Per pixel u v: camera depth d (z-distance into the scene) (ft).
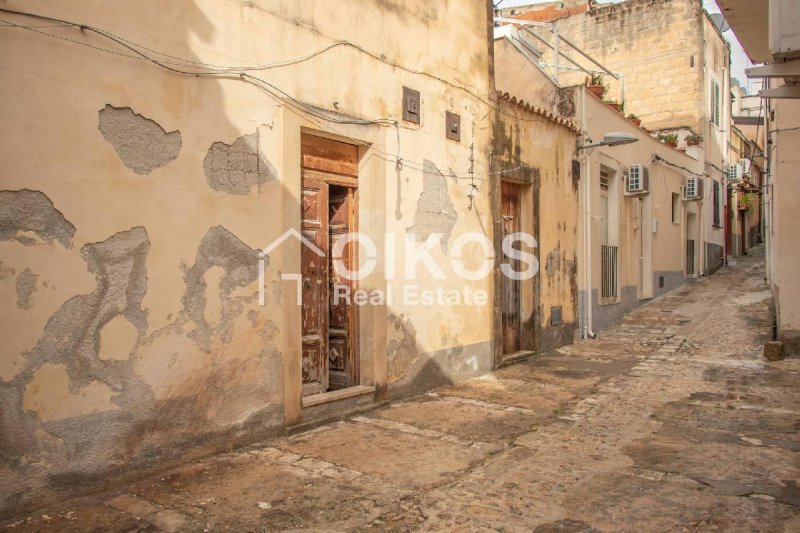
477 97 25.29
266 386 16.24
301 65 17.21
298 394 17.17
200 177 14.56
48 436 11.84
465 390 22.65
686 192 54.65
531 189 29.58
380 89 20.13
